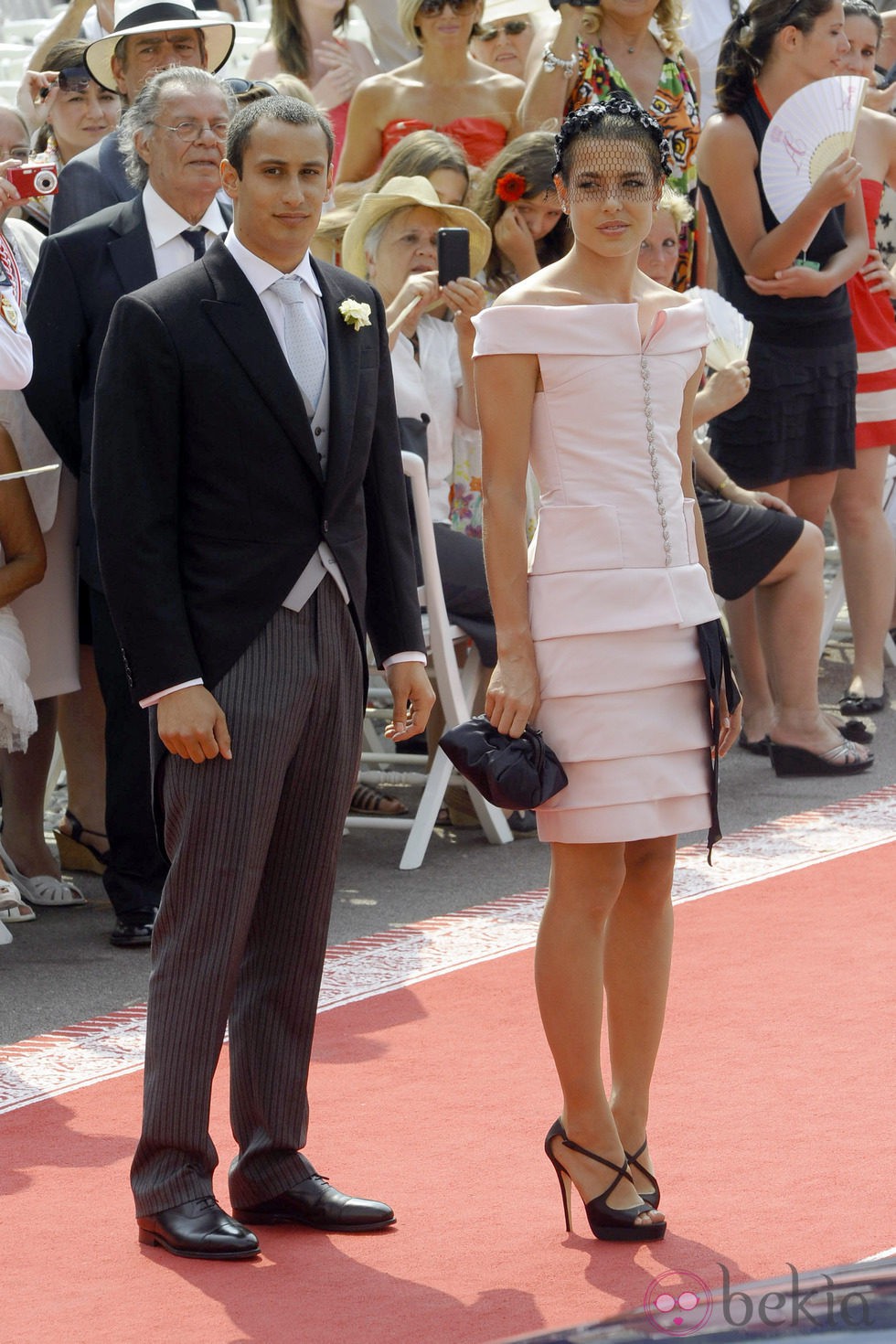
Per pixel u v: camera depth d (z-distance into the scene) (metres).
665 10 13.60
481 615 11.19
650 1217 6.05
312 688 6.21
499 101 14.29
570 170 6.13
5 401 9.77
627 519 6.16
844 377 13.02
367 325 6.41
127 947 9.69
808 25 12.48
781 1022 8.10
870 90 14.54
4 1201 6.55
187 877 6.14
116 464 6.04
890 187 13.98
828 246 12.92
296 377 6.21
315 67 15.50
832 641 16.33
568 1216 6.18
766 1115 7.06
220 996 6.13
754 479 12.98
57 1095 7.60
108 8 13.39
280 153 6.07
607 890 6.18
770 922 9.57
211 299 6.11
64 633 10.20
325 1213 6.27
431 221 11.59
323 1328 5.50
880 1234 5.98
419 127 14.12
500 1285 5.78
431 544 10.77
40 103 12.02
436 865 11.11
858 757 12.59
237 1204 6.45
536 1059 7.82
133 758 9.59
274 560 6.16
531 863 11.06
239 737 6.07
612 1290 5.70
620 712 6.12
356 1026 8.29
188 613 6.15
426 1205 6.44
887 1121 6.96
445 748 6.10
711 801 6.32
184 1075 6.11
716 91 12.93
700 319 6.32
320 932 6.45
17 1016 8.66
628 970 6.35
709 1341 2.47
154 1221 6.13
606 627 6.10
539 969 6.22
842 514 13.91
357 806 12.25
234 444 6.10
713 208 12.99
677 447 6.52
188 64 10.71
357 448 6.30
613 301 6.23
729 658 6.40
